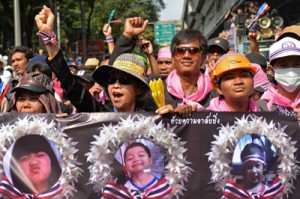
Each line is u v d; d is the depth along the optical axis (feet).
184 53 15.34
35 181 12.91
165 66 21.16
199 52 15.39
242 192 12.71
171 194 12.73
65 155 12.88
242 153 12.71
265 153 12.73
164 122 12.75
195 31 15.66
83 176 12.85
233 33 48.62
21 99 13.94
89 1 97.09
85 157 12.84
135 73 13.50
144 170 12.72
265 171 12.73
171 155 12.74
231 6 108.37
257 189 12.73
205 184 12.72
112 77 13.71
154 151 12.74
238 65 13.03
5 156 12.96
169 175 12.72
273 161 12.73
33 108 13.85
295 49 14.02
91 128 12.85
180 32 15.61
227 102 13.55
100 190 12.80
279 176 12.74
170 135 12.73
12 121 12.98
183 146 12.73
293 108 14.46
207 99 15.60
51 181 12.90
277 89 15.05
